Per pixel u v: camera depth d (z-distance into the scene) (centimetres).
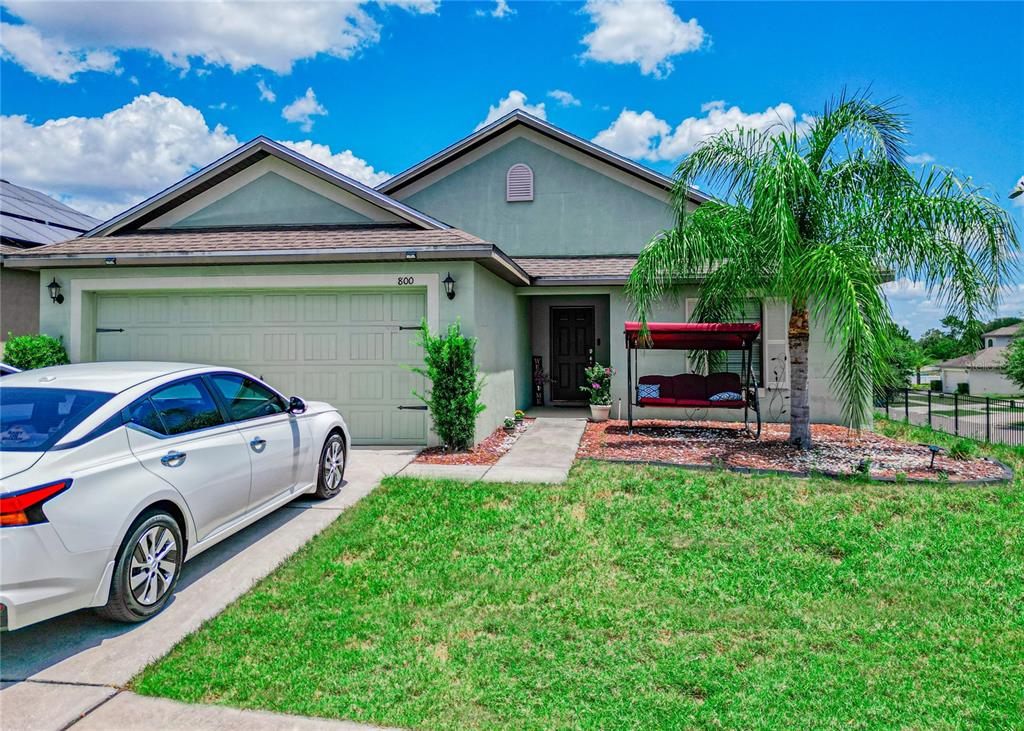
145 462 385
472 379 839
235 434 481
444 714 293
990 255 741
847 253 723
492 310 1004
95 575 340
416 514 580
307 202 1007
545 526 549
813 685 320
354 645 356
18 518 305
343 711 294
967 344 826
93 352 931
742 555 488
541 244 1350
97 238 988
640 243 1323
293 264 892
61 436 349
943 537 517
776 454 819
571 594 422
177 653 345
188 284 905
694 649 355
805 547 504
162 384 431
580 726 285
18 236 1245
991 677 328
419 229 954
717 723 288
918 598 420
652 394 1006
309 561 474
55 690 309
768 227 749
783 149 764
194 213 1028
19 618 306
